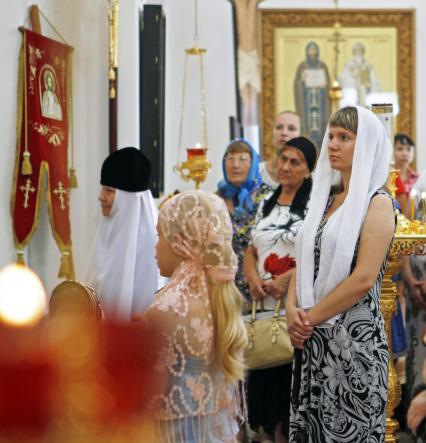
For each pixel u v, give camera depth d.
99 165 6.75
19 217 5.36
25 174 5.38
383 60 13.10
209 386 2.61
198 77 12.03
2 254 5.25
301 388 3.82
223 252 2.67
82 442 0.93
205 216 2.70
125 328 0.98
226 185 6.06
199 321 2.59
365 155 3.79
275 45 12.90
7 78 5.30
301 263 3.87
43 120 5.64
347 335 3.72
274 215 5.33
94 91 6.74
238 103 12.09
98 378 0.94
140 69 7.49
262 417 5.25
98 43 6.73
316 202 3.95
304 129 12.91
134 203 4.80
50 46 5.81
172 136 11.98
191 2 12.06
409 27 13.11
